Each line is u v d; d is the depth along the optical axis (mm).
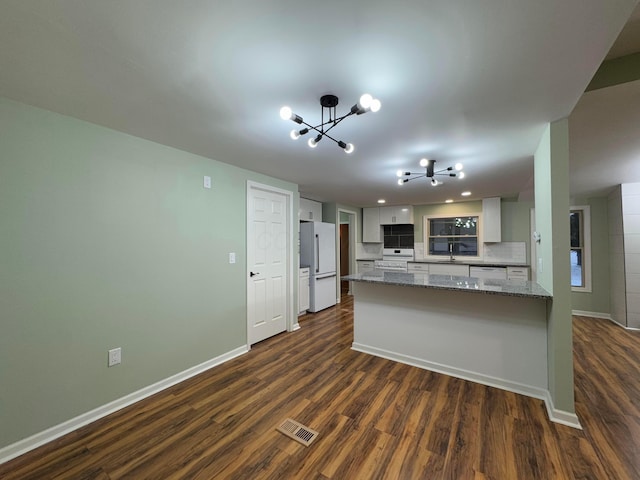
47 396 1867
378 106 1505
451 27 1162
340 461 1655
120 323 2238
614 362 2986
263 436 1871
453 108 1871
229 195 3168
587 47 1281
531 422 1993
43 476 1577
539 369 2354
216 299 3004
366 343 3283
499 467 1603
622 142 2508
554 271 2029
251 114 1952
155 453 1733
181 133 2281
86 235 2061
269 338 3762
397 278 3156
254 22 1139
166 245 2561
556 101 1778
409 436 1858
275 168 3338
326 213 6039
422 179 3918
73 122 2002
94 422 2037
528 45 1271
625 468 1588
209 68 1450
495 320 2545
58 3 1042
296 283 4215
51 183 1898
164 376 2518
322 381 2602
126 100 1765
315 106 1846
